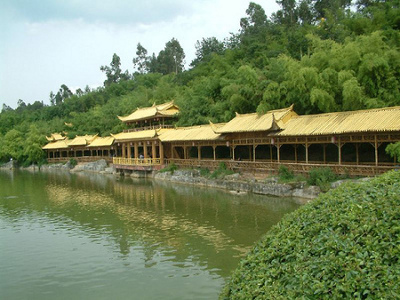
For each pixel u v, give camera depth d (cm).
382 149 3150
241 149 4619
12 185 5088
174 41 15050
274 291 769
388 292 613
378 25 4675
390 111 2584
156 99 7688
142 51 16262
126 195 3684
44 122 11031
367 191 969
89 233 2273
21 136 9475
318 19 8288
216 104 4941
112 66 15950
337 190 1068
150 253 1836
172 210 2798
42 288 1491
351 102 3081
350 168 2692
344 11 6712
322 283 692
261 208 2639
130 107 7894
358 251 725
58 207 3197
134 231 2256
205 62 9112
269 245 995
